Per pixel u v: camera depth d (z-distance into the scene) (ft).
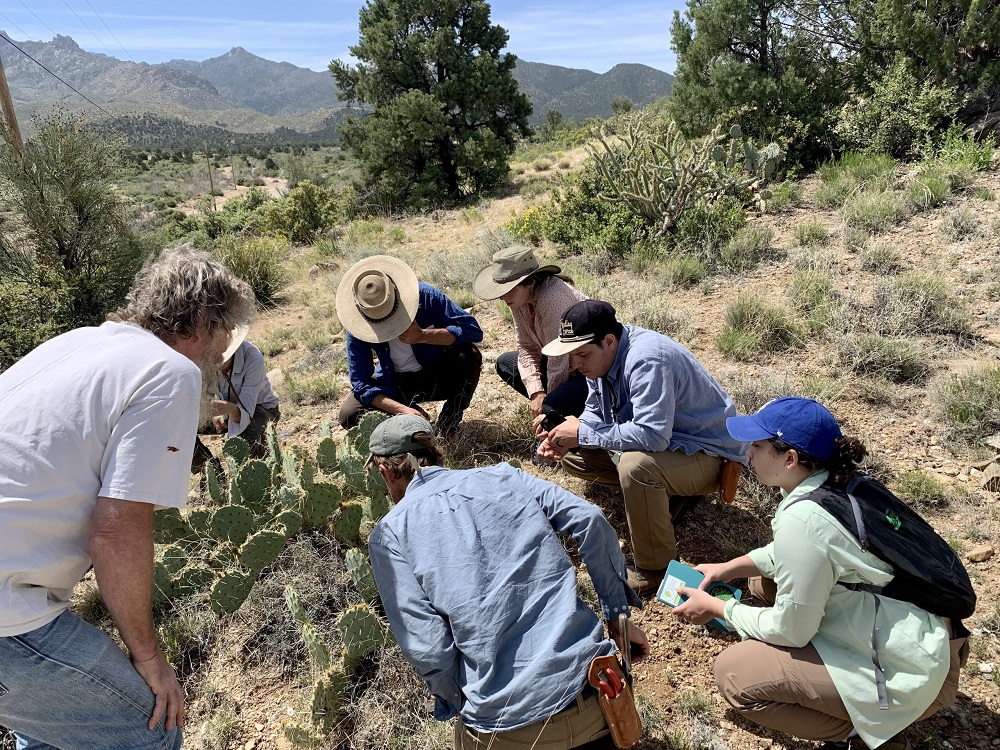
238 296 6.78
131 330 6.16
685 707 8.23
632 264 22.39
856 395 13.82
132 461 5.55
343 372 19.61
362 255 33.99
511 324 20.61
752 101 33.12
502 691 5.81
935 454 11.98
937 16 30.63
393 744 8.13
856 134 30.71
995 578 9.36
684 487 9.71
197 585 10.52
